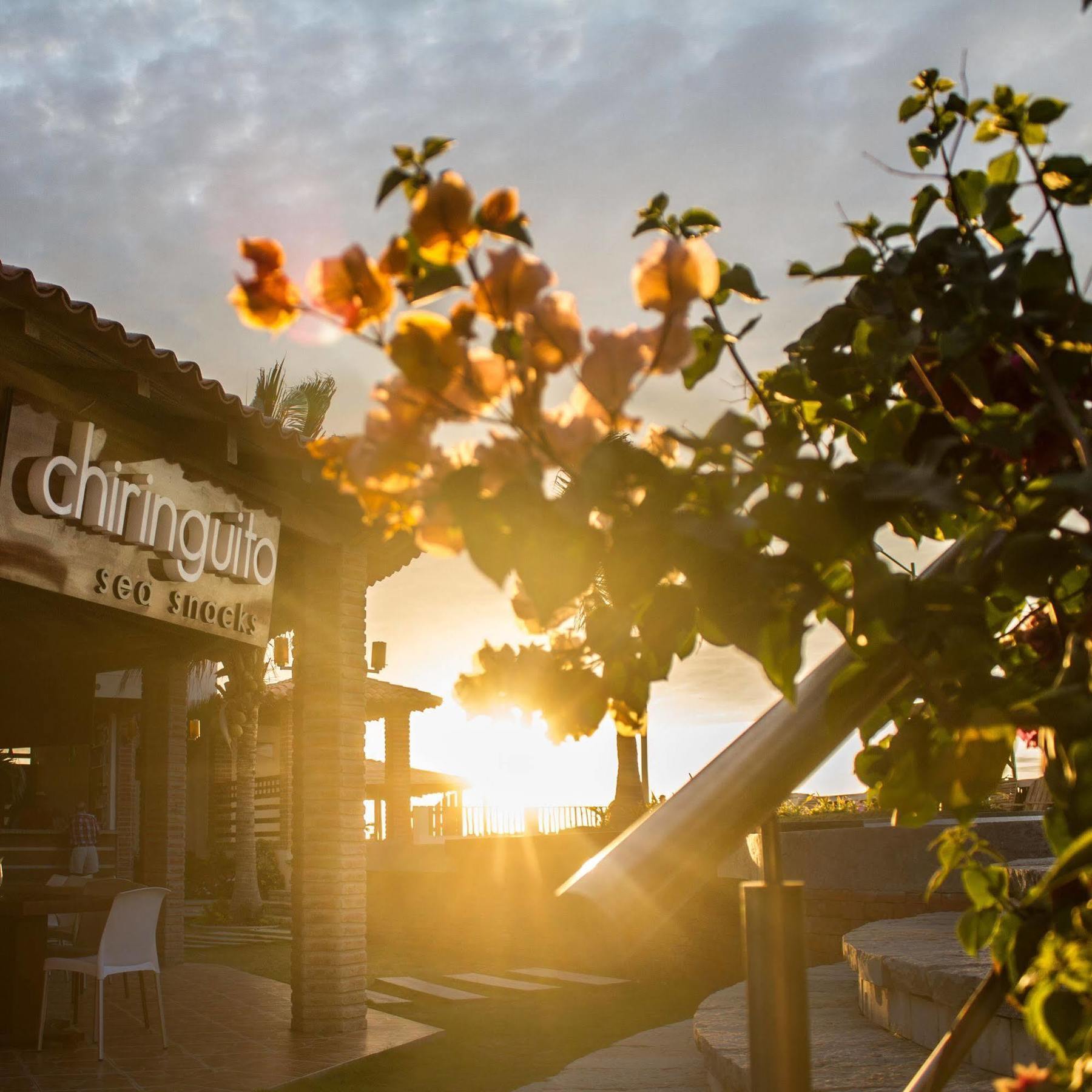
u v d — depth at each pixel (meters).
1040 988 1.10
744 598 0.86
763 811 1.02
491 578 0.79
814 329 1.28
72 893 9.18
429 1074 7.41
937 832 7.15
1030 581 0.92
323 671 8.87
